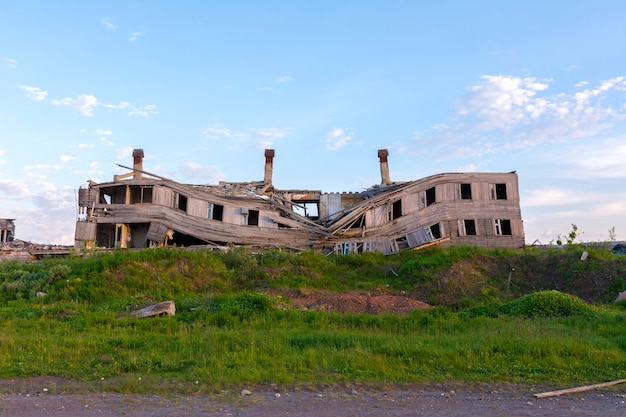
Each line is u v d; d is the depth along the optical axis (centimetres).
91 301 2284
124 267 2614
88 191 3803
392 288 2909
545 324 1734
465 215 3888
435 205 3906
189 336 1484
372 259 3369
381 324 1769
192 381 1072
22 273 2658
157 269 2702
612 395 1015
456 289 2803
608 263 2888
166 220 3756
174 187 3841
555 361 1230
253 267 3012
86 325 1691
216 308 1981
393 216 4041
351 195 4316
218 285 2728
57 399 943
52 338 1462
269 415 851
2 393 982
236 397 963
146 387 1023
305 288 2755
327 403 931
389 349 1303
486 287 2842
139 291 2455
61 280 2439
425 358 1249
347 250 3700
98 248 3625
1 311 2005
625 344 1409
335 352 1289
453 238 3844
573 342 1367
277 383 1066
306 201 4369
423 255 3422
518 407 920
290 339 1434
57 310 1959
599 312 1905
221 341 1415
